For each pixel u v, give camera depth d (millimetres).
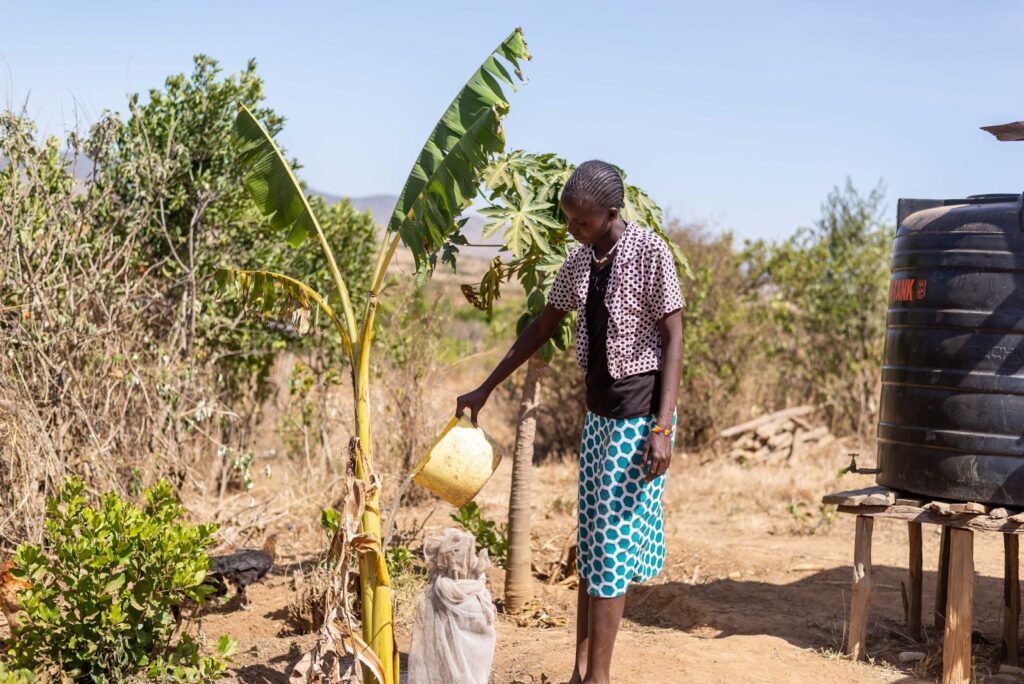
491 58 3689
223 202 7848
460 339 10867
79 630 3951
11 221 5688
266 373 9023
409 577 5582
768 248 13469
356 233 9359
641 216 5059
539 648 4543
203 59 7852
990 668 4508
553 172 4883
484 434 3609
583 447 3598
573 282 3592
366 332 3545
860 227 13086
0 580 4195
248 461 6945
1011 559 4531
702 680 4004
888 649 4680
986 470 4125
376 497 3455
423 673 3420
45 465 5328
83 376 6047
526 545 5289
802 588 5941
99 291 6262
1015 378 4090
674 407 3375
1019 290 4086
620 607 3492
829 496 4570
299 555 6527
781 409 13094
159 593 4121
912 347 4348
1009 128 4234
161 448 6574
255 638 4953
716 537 7496
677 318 3375
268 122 7996
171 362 6809
